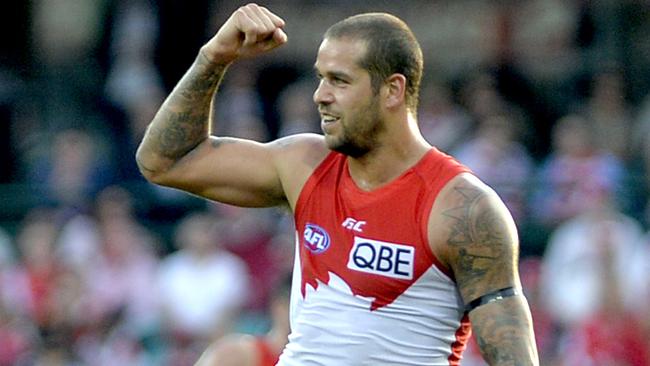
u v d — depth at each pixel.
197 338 43.09
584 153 47.00
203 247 43.75
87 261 45.59
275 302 26.34
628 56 57.56
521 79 56.06
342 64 17.72
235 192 19.12
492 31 59.12
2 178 55.56
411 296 17.66
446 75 58.28
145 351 43.34
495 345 17.36
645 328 40.62
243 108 53.94
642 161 51.22
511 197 46.94
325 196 18.20
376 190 17.92
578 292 41.66
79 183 49.88
